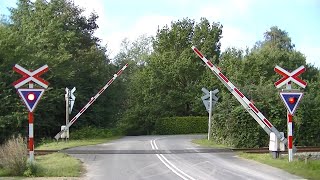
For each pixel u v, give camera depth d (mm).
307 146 23609
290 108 15609
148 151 20828
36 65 32438
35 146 27078
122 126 47625
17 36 32156
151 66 54781
